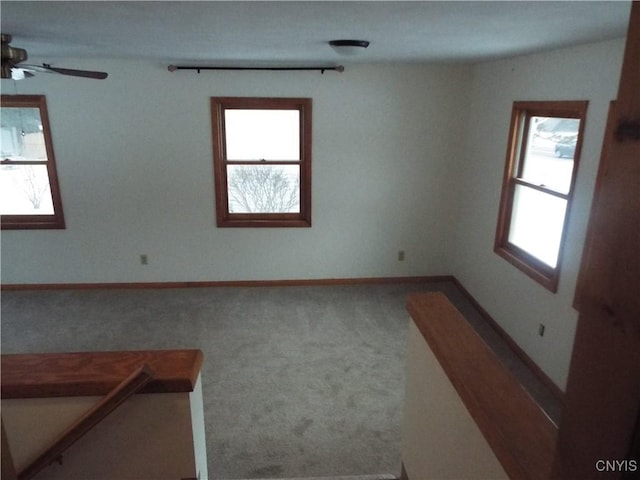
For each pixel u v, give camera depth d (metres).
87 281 4.99
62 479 1.52
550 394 3.21
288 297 4.83
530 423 1.03
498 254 4.02
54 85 4.34
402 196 4.90
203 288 5.05
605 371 0.54
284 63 4.31
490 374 1.24
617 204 0.50
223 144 4.68
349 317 4.39
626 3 1.62
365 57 3.82
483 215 4.36
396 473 2.52
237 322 4.28
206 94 4.47
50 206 4.77
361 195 4.87
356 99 4.57
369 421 2.95
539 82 3.36
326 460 2.62
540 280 3.31
